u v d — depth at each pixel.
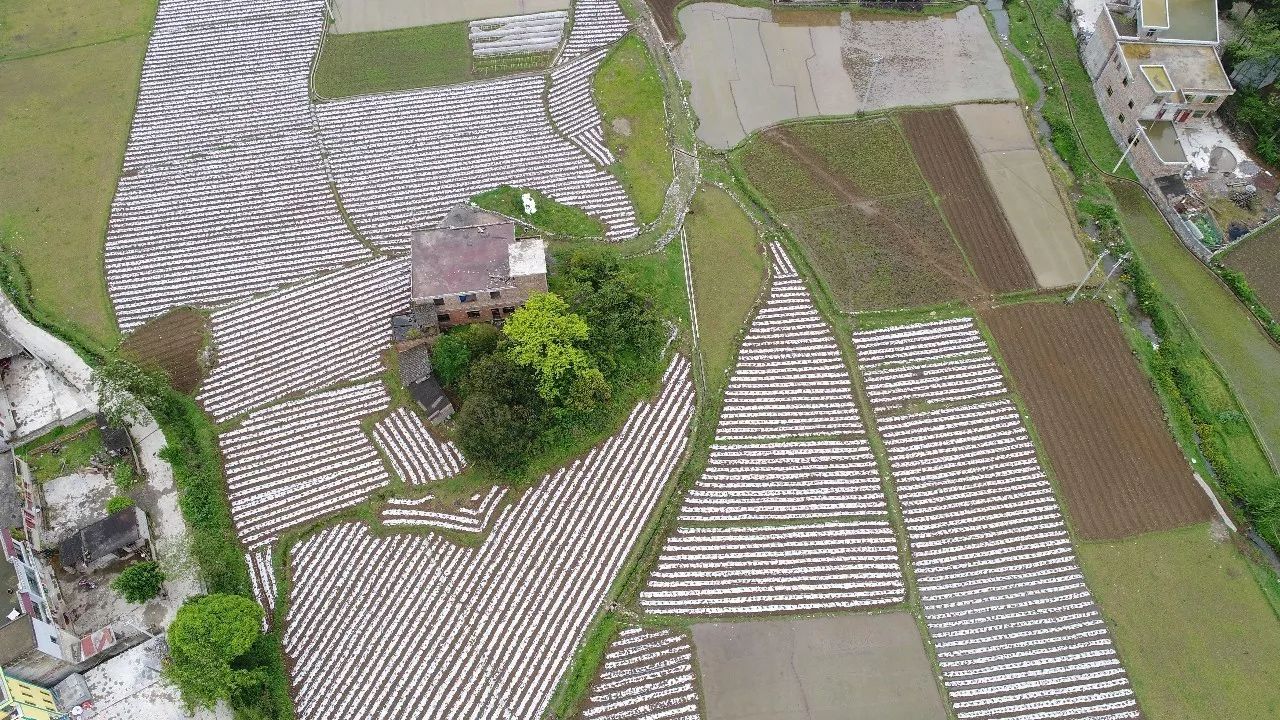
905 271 42.06
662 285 41.22
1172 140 45.44
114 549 31.86
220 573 31.97
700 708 30.25
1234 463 35.50
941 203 44.88
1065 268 42.06
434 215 44.22
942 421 37.09
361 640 31.48
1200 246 41.66
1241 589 32.56
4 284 41.22
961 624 32.06
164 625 31.19
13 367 37.84
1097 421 36.81
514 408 33.38
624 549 33.44
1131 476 35.25
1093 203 44.53
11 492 32.44
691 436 36.38
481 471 34.69
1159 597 32.44
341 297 41.00
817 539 33.97
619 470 35.41
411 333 36.97
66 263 42.41
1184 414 36.66
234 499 34.84
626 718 30.02
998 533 34.03
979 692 30.61
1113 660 31.17
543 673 30.77
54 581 31.66
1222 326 39.72
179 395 37.53
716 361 38.91
